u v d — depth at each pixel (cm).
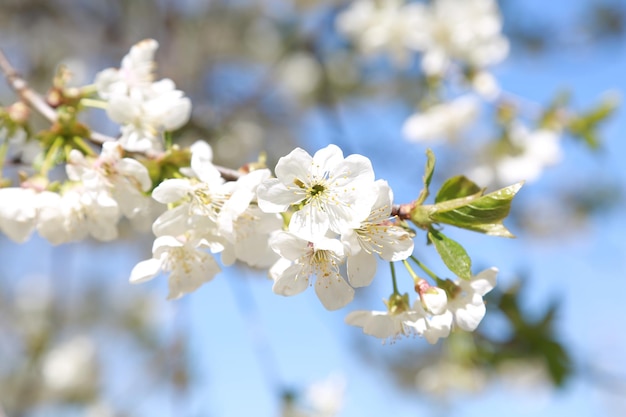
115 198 34
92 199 33
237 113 79
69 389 79
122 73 37
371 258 32
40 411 80
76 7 82
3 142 37
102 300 92
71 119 35
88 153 35
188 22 84
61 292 84
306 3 86
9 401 78
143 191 33
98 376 81
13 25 81
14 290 88
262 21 89
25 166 37
